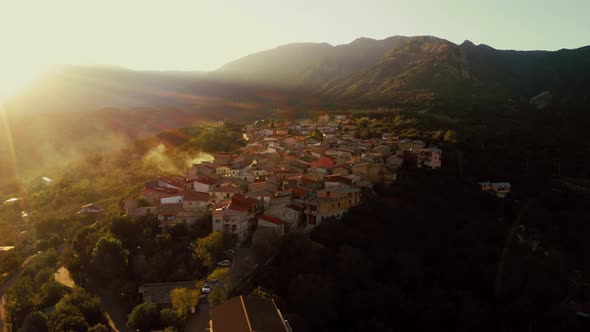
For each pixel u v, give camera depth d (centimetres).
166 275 9556
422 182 14612
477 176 16375
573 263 12625
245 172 15038
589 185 16350
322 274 9512
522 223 13888
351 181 13500
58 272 10694
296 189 12812
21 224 16050
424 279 10688
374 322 8406
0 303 9788
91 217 14938
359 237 11088
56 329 7562
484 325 9469
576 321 9912
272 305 6512
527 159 18062
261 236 10056
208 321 7831
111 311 8831
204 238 9875
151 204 12675
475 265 11312
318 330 8188
